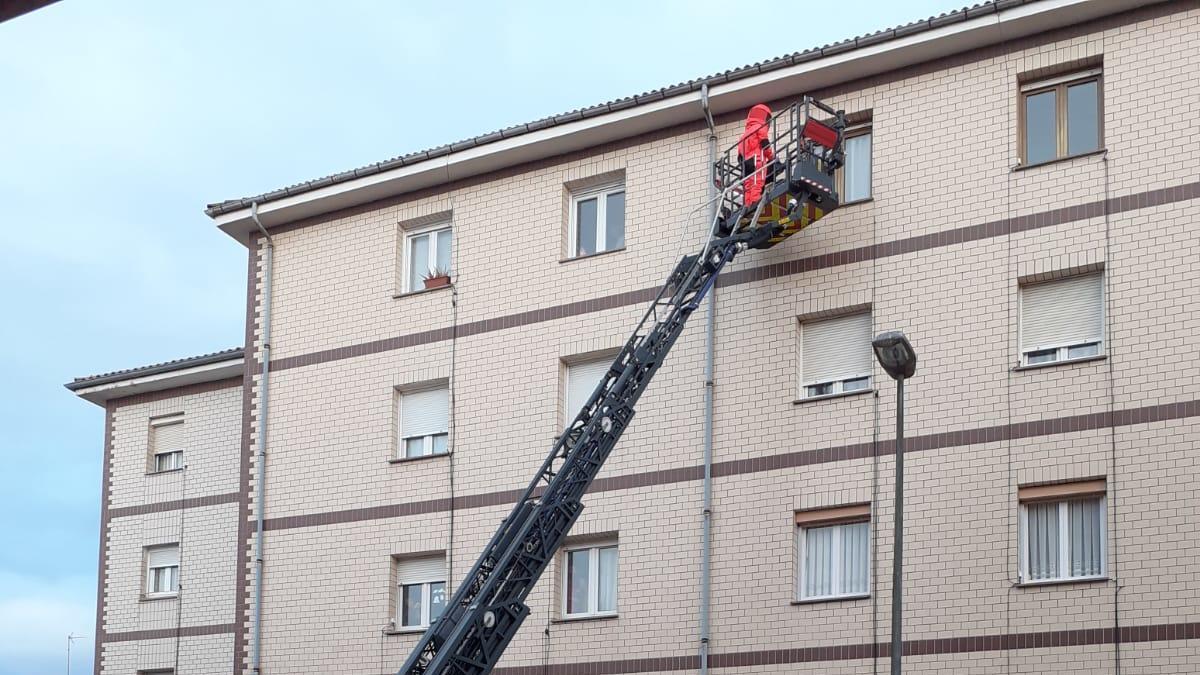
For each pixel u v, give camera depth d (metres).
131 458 37.72
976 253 24.66
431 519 29.14
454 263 30.14
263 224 32.41
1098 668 22.30
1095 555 22.94
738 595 25.58
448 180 30.48
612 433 24.53
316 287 31.75
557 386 28.38
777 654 25.00
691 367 26.88
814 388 25.89
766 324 26.33
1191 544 22.05
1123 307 23.30
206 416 36.72
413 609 29.25
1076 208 23.98
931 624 23.72
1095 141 24.36
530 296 29.06
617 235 28.75
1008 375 23.97
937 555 23.92
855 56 25.88
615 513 27.06
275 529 30.92
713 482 26.23
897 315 25.14
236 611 30.98
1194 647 21.70
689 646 25.88
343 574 29.91
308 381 31.36
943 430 24.33
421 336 30.17
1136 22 24.06
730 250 25.84
